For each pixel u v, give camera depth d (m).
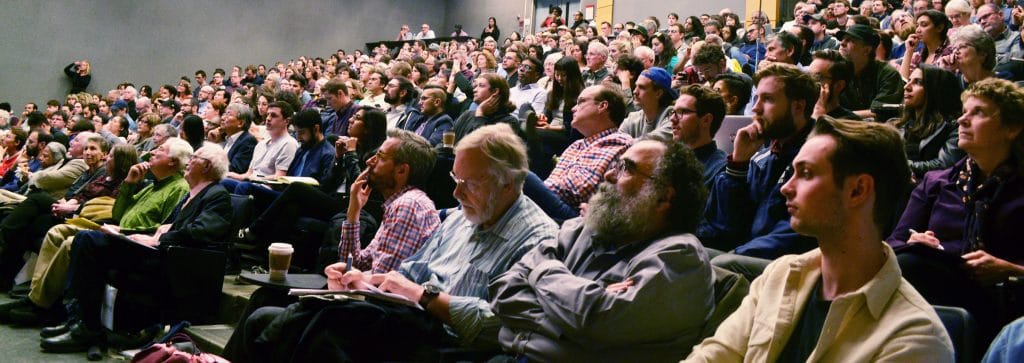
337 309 2.71
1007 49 6.05
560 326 2.26
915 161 3.37
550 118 5.58
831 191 1.63
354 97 8.46
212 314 4.36
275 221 4.83
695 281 2.22
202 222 4.40
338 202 4.88
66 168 6.52
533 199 3.49
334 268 3.14
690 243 2.25
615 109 3.96
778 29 9.96
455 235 3.07
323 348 2.67
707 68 5.16
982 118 2.51
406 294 2.72
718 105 3.46
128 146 5.62
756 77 3.25
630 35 8.88
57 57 15.33
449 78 9.13
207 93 10.99
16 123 13.42
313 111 5.73
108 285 4.30
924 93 3.37
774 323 1.68
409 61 10.54
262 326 2.88
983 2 7.38
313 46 18.31
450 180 4.41
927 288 2.27
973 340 1.87
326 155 5.66
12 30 14.91
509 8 18.47
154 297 4.30
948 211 2.65
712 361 1.78
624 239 2.40
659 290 2.17
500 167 2.88
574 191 3.68
